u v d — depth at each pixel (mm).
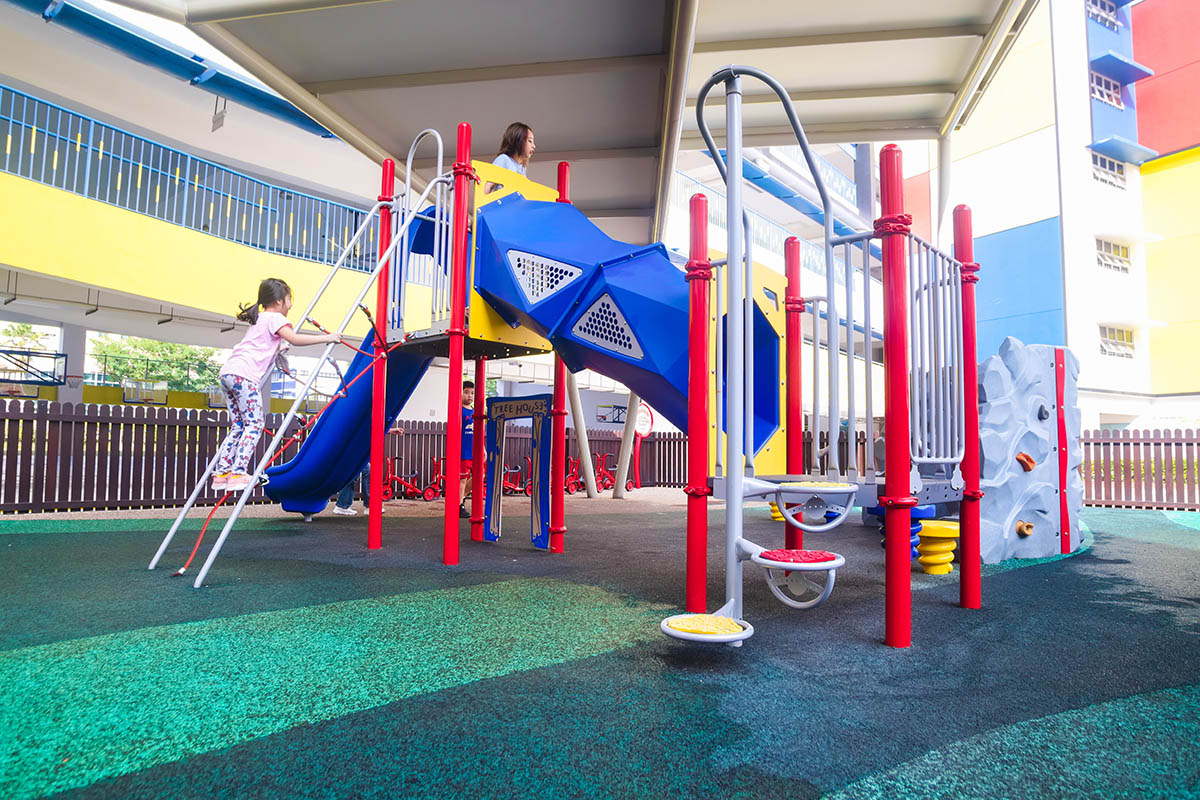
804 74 5766
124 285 10617
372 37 4859
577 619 2725
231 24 4680
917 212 23172
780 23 5094
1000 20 4777
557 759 1479
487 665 2129
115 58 13414
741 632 2143
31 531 5258
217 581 3398
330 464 5809
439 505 8562
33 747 1503
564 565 4031
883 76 5828
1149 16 21188
